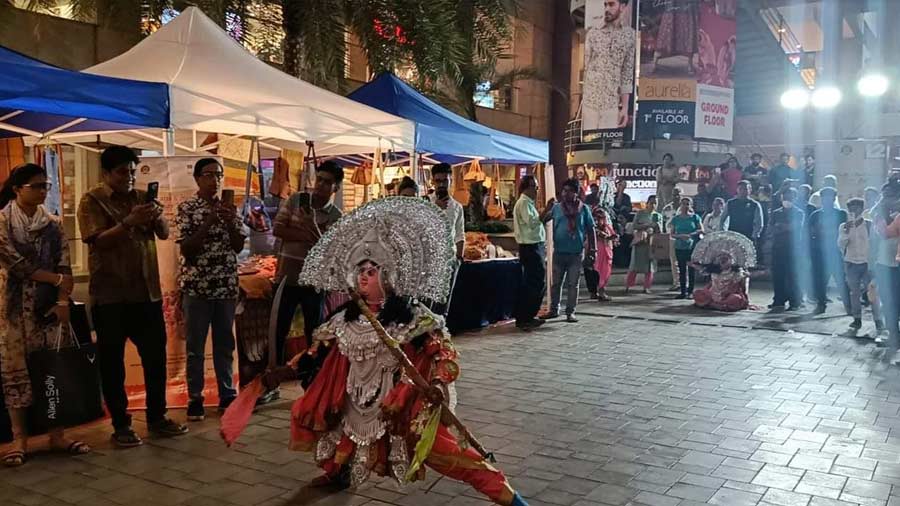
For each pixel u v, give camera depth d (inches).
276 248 272.4
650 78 800.3
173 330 249.6
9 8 446.3
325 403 160.6
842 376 298.5
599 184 776.9
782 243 472.7
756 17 928.3
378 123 297.9
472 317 394.9
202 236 226.2
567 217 418.9
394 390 148.9
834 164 705.6
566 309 433.4
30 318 196.2
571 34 974.4
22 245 192.4
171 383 250.7
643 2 797.9
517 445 213.2
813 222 458.6
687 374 300.5
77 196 513.0
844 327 414.6
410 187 306.0
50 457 199.5
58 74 205.3
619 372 303.3
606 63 813.2
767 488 182.4
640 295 551.2
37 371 196.7
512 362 320.8
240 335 262.4
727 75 821.2
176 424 218.8
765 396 267.6
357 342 155.9
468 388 276.2
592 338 377.1
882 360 328.2
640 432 225.8
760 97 976.9
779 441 217.8
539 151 427.5
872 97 894.4
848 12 974.4
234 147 384.8
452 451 147.9
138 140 355.3
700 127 806.5
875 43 951.0
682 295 532.4
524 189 401.1
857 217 395.5
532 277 397.1
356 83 648.4
